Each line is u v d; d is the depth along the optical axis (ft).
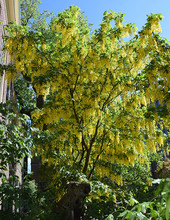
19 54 26.20
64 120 29.14
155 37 26.61
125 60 28.66
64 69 27.14
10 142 13.76
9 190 12.25
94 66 28.19
